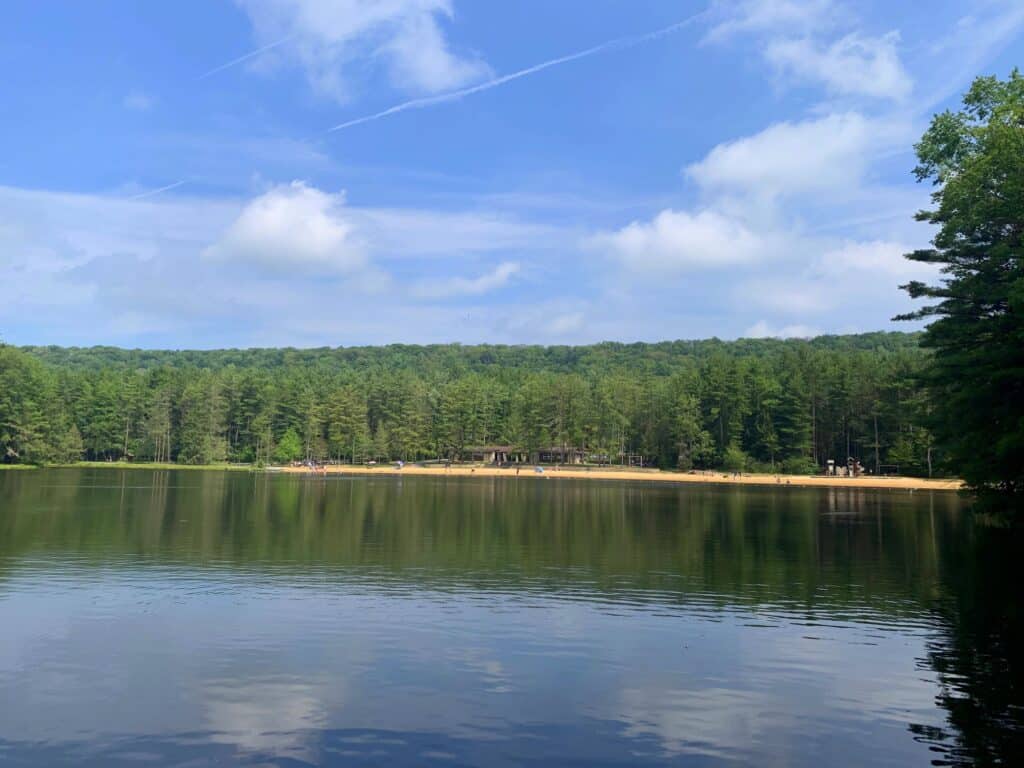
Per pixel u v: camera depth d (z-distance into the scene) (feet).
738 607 67.21
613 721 40.42
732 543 110.93
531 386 451.94
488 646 53.67
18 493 180.86
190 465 413.39
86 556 89.51
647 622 61.31
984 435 103.50
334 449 447.42
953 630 59.47
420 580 78.23
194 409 423.23
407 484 277.64
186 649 51.78
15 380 324.80
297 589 72.38
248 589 71.87
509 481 318.45
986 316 107.96
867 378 366.84
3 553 90.84
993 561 94.27
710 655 52.21
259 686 44.78
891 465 354.74
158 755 35.58
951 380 109.40
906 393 328.08
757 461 385.29
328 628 57.72
